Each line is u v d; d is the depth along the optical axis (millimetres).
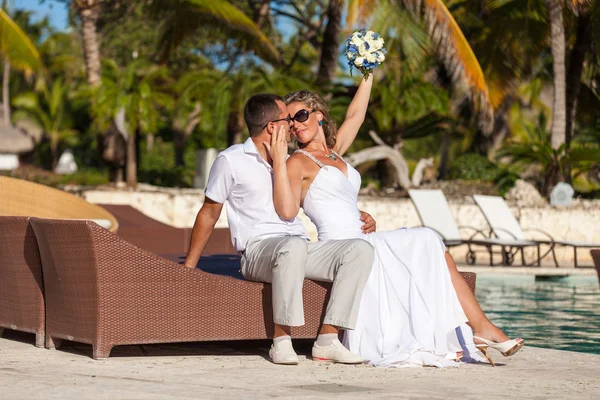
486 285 11930
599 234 18219
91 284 4566
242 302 4734
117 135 21781
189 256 5023
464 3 24062
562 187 18516
